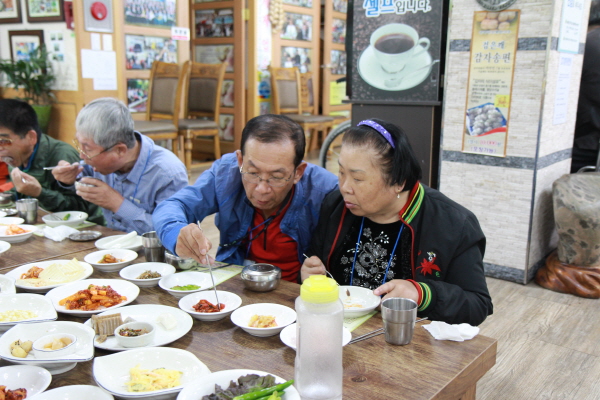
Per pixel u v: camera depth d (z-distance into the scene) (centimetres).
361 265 156
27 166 253
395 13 324
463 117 309
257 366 100
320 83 744
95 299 129
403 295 124
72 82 480
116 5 485
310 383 88
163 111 516
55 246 179
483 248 145
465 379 99
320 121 649
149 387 88
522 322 257
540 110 282
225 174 171
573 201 285
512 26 283
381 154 130
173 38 547
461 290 131
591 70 333
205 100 562
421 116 330
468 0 295
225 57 624
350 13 343
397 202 145
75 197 251
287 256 179
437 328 111
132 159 207
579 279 289
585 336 244
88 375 97
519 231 302
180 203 166
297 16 668
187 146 529
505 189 302
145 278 145
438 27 312
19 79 481
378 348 106
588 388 202
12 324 112
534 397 196
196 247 133
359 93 349
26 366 94
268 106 654
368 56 339
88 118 189
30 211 207
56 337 104
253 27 605
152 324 113
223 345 109
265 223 174
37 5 480
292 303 131
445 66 312
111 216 225
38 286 138
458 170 317
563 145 321
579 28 306
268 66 625
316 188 169
